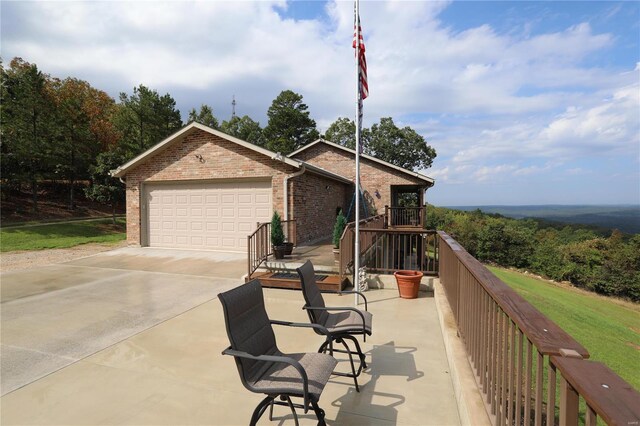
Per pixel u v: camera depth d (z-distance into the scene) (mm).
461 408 2605
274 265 7625
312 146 18391
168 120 25141
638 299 21422
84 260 9828
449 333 3762
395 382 3203
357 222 5699
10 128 17906
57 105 21828
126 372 3439
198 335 4410
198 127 10844
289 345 4059
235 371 3459
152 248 11695
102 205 25547
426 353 3824
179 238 11633
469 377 2771
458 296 3750
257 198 10781
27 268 8867
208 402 2908
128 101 24594
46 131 19250
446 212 38750
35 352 3910
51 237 15414
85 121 22750
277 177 10438
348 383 3189
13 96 19656
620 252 23078
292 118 39188
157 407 2840
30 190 23219
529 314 1676
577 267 23734
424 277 6500
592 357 9422
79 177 23234
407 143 43125
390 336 4309
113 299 6066
